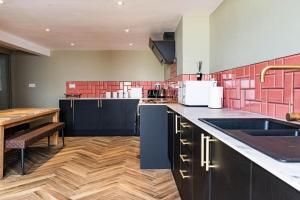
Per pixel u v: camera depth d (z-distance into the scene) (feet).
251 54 7.37
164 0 10.00
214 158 4.14
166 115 11.05
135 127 18.03
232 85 8.87
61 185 9.05
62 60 22.39
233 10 8.75
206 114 7.02
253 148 3.05
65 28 14.53
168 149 10.77
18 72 22.29
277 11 5.98
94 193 8.38
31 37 17.06
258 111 6.98
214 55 11.05
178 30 13.42
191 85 10.08
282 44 5.79
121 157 12.79
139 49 22.15
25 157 12.74
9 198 7.97
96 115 19.29
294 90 5.43
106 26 14.07
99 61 22.44
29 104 22.41
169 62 15.23
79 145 15.65
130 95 20.45
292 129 4.63
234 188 3.21
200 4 10.38
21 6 10.67
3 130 9.68
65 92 22.57
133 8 10.96
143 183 9.29
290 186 1.98
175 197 8.11
